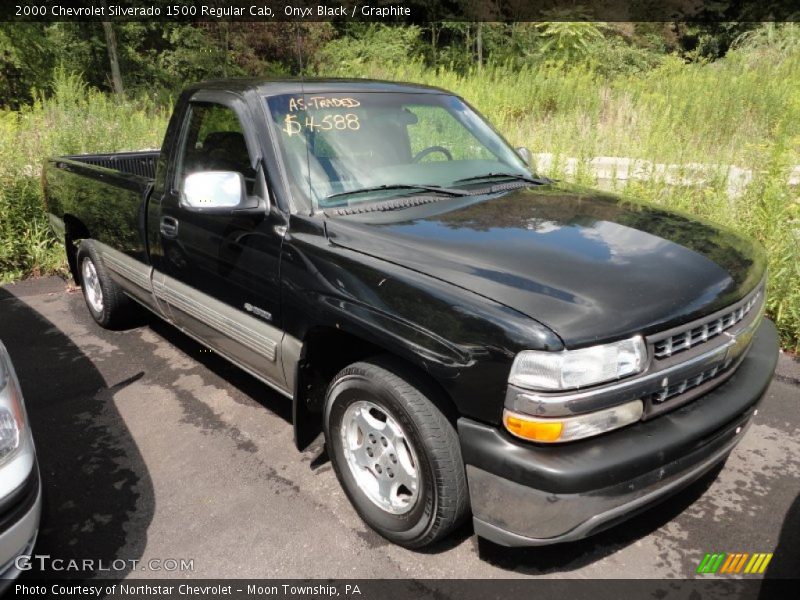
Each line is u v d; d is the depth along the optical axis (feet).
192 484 9.94
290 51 55.26
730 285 7.85
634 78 41.34
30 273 20.88
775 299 14.30
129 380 13.41
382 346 7.79
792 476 9.76
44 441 11.18
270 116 10.11
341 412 8.75
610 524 7.04
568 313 6.70
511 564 8.14
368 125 10.80
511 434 6.77
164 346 15.07
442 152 11.38
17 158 21.31
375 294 7.91
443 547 8.46
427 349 7.27
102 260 15.10
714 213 17.01
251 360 10.46
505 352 6.64
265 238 9.55
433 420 7.47
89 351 14.87
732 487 9.53
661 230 8.89
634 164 19.48
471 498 7.23
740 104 29.45
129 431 11.47
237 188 9.36
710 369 7.55
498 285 7.19
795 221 14.65
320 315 8.61
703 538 8.52
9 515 6.93
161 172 12.29
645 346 6.83
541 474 6.55
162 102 51.06
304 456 10.63
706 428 7.20
